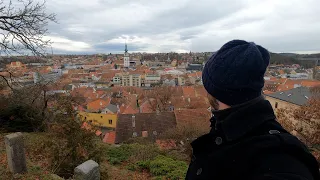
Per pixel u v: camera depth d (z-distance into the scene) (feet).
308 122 40.73
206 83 2.92
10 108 35.24
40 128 33.76
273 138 2.28
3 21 29.78
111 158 27.30
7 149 16.37
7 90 37.81
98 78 322.34
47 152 19.03
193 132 49.08
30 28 31.27
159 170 23.90
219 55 2.81
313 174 2.22
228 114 2.68
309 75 267.59
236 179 2.36
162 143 47.57
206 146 2.95
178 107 112.57
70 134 18.21
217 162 2.55
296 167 2.09
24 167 16.71
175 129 51.44
